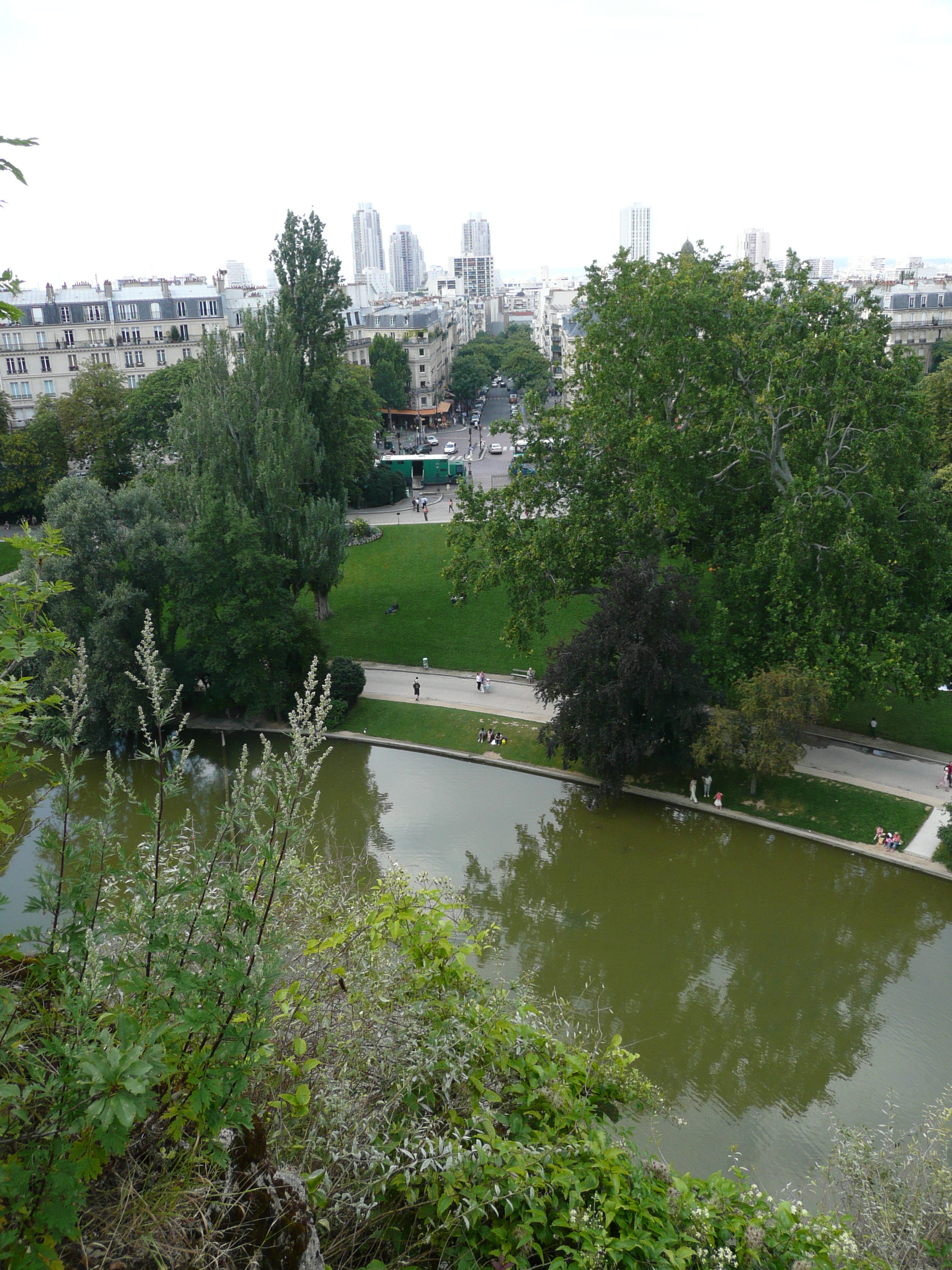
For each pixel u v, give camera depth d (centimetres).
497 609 7625
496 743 5562
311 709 805
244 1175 743
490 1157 880
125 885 830
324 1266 736
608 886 4275
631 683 4512
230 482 6100
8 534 9581
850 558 4669
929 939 3891
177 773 777
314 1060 884
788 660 4894
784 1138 2762
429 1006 1062
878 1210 1311
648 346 5456
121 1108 537
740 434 4847
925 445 4956
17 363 11956
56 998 691
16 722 719
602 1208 916
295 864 802
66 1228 552
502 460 14188
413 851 4519
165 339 12500
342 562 6525
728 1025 3338
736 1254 974
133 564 5500
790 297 5512
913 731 5550
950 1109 1744
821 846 4531
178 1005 695
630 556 5103
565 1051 1173
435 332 17875
